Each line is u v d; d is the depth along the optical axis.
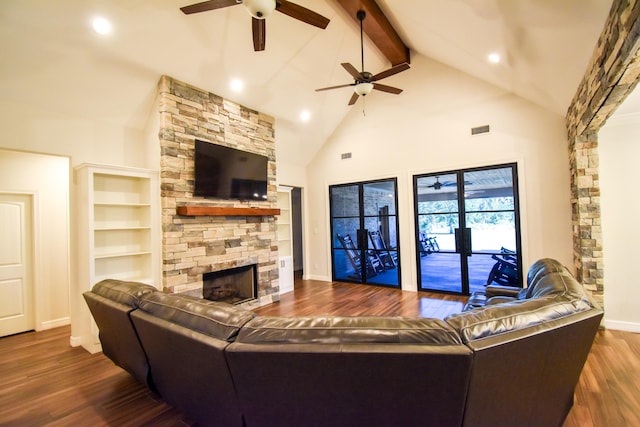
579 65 2.77
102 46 3.07
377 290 5.58
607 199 3.42
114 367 2.83
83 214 3.25
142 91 3.66
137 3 2.90
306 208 6.81
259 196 4.86
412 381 1.24
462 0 2.76
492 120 4.67
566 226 4.15
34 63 2.87
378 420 1.35
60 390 2.43
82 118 3.46
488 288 3.23
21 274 3.80
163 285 3.64
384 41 4.48
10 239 3.74
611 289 3.41
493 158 4.66
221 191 4.23
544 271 2.40
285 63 4.28
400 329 1.30
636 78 2.06
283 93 4.80
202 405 1.75
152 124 3.85
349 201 6.26
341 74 4.97
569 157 4.08
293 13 2.46
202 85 4.03
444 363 1.19
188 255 3.86
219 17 3.34
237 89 4.34
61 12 2.69
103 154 3.62
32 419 2.07
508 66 3.61
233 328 1.45
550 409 1.67
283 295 5.41
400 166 5.54
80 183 3.31
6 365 2.88
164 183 3.66
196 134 4.00
